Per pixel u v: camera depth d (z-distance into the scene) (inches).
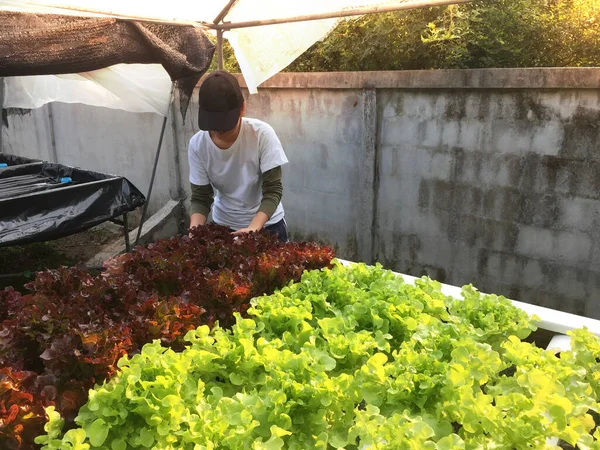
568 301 138.9
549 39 146.6
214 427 46.3
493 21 147.8
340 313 69.5
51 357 52.5
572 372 56.8
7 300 66.4
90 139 262.2
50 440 44.1
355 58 176.1
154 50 118.6
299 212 192.1
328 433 50.9
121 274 75.7
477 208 148.5
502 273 148.8
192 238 91.0
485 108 140.0
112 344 54.5
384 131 161.0
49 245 228.1
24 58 98.9
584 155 127.4
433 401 54.5
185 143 216.7
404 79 150.3
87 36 106.0
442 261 159.9
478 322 73.4
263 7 123.1
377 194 168.7
